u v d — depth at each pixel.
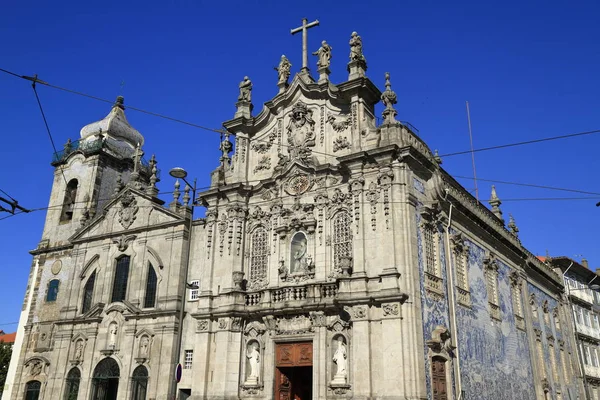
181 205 33.94
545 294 45.28
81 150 41.28
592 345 53.44
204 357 27.27
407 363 22.20
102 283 34.34
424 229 26.08
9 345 54.03
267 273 27.83
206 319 28.00
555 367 41.78
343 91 28.02
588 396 47.72
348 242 25.89
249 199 30.03
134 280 33.09
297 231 27.78
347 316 24.17
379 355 23.09
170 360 29.64
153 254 32.91
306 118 29.31
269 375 25.86
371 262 24.61
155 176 36.09
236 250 28.81
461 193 32.41
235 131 31.67
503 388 30.77
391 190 25.16
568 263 51.34
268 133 30.86
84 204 39.34
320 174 27.72
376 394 22.59
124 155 42.56
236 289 27.48
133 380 30.56
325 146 28.25
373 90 28.30
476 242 32.72
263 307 26.53
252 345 27.00
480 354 28.81
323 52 29.89
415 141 27.56
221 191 30.00
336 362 24.16
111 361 31.95
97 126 43.22
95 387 32.00
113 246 34.94
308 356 25.25
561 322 47.22
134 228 34.25
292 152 29.11
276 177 29.02
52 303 36.78
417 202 25.86
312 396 24.52
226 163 31.39
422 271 24.86
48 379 33.81
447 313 26.11
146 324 31.39
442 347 24.30
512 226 42.41
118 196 35.94
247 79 32.31
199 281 30.83
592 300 56.97
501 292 34.84
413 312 23.02
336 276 25.22
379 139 26.47
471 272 30.61
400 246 24.14
